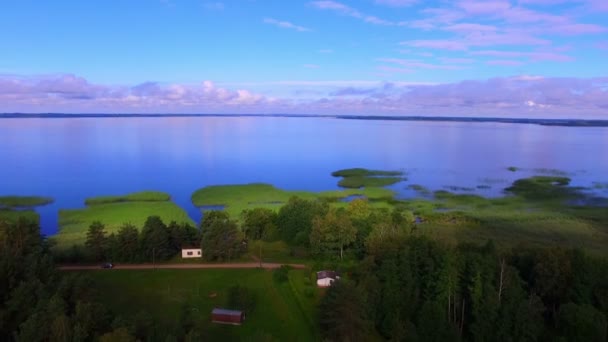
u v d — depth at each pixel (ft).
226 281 278.87
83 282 204.64
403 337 216.54
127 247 309.22
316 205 387.96
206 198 533.55
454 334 218.38
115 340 152.66
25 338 159.22
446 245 273.33
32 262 220.02
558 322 221.25
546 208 499.92
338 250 327.88
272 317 236.63
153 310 237.66
